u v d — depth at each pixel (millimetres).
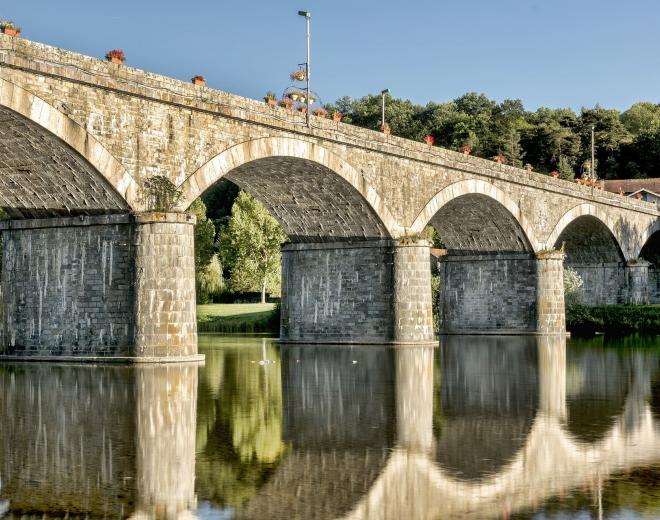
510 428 23344
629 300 92938
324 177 53312
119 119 39719
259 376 36656
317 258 61281
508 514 15039
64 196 42094
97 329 42031
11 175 41625
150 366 39156
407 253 57812
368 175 55188
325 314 60844
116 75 39531
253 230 107188
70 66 37406
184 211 41094
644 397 29844
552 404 28031
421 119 158625
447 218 72625
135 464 18641
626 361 45219
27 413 25359
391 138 57000
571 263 95750
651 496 16234
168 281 40312
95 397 28891
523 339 68188
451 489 16766
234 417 24984
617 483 17250
